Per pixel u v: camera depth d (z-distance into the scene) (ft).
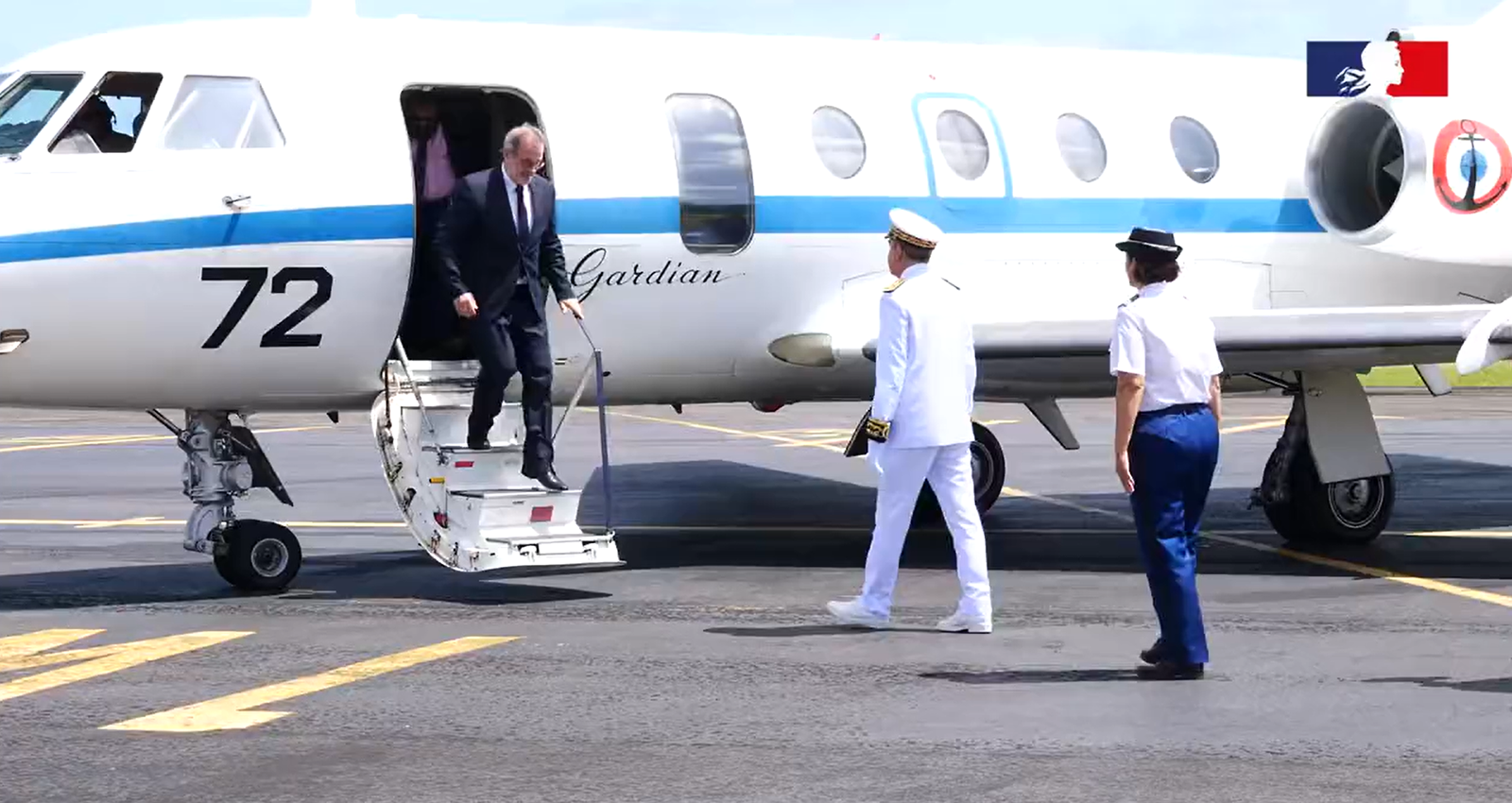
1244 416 109.70
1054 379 46.50
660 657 31.09
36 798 21.77
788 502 59.77
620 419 106.93
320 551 46.93
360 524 53.26
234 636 33.35
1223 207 50.03
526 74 42.01
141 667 30.25
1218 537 49.98
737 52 45.91
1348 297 51.85
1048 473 69.77
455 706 27.09
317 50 39.86
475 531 37.04
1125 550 46.98
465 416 39.11
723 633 33.55
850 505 58.65
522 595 38.63
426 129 42.80
